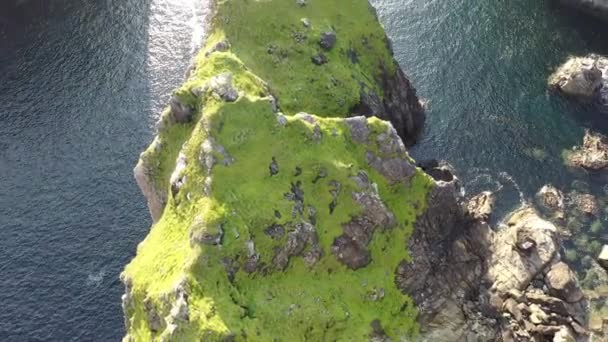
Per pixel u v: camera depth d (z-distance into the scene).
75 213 93.50
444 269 77.81
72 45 119.94
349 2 93.44
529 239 79.56
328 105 85.06
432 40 113.62
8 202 95.56
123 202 94.38
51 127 105.50
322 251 69.19
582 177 91.06
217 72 74.62
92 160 100.19
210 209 63.16
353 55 91.06
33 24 124.56
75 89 111.44
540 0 119.31
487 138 97.00
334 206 70.69
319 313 65.94
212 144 66.88
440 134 98.12
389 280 72.62
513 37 112.81
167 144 74.56
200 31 120.38
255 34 86.00
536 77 105.31
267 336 60.75
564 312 74.50
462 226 82.12
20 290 85.44
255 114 70.00
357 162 74.62
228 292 61.31
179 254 63.66
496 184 91.19
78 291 84.94
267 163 68.56
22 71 115.56
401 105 94.94
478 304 76.06
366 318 68.88
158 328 60.62
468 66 108.38
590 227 85.62
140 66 114.94
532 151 94.81
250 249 63.28
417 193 77.25
